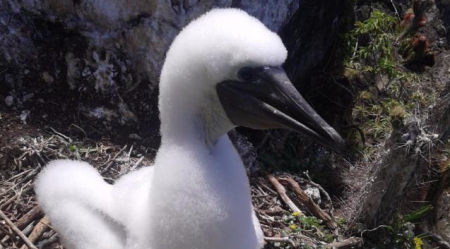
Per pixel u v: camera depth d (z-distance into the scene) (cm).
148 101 65
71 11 64
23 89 63
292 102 37
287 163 70
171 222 40
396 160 58
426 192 70
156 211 40
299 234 59
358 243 61
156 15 62
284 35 70
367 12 91
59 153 60
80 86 64
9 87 63
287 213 61
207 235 39
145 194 44
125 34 64
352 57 83
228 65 37
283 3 67
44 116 63
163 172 40
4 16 64
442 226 71
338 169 72
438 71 88
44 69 64
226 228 39
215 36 37
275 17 67
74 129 62
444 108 58
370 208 62
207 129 40
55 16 65
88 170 51
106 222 46
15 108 62
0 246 53
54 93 64
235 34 36
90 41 65
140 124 64
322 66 82
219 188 39
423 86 85
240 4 63
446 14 97
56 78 64
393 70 81
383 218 62
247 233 41
